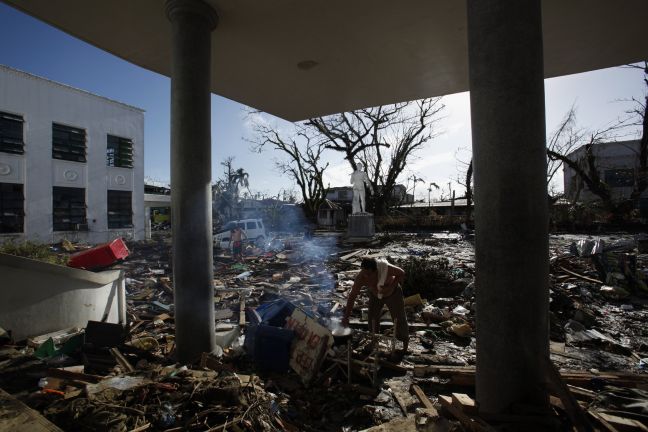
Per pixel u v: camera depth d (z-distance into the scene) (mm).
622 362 4621
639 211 29422
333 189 57625
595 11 4414
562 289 7895
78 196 22078
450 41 5172
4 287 4523
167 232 35219
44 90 20297
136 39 4887
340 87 6809
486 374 2672
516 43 2539
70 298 5094
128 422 2824
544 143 2611
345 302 8172
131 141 25156
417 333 5699
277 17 4441
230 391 3227
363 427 3191
